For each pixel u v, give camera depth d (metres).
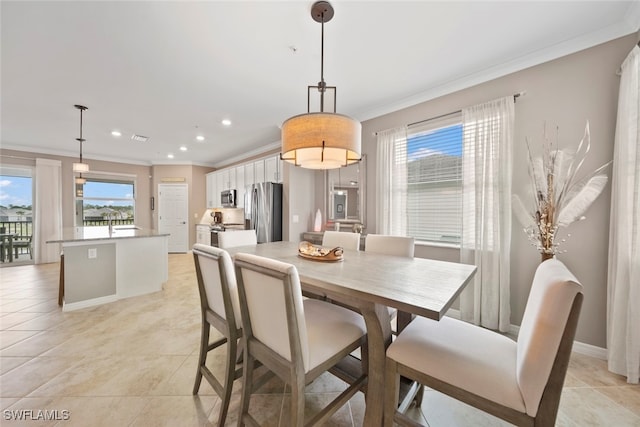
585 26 1.82
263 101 3.06
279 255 1.96
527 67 2.21
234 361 1.33
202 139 4.62
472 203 2.46
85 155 5.76
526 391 0.86
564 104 2.04
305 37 1.94
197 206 6.75
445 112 2.73
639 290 1.58
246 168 5.23
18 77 2.50
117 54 2.14
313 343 1.15
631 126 1.61
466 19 1.76
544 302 0.86
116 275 3.12
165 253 3.56
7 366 1.81
